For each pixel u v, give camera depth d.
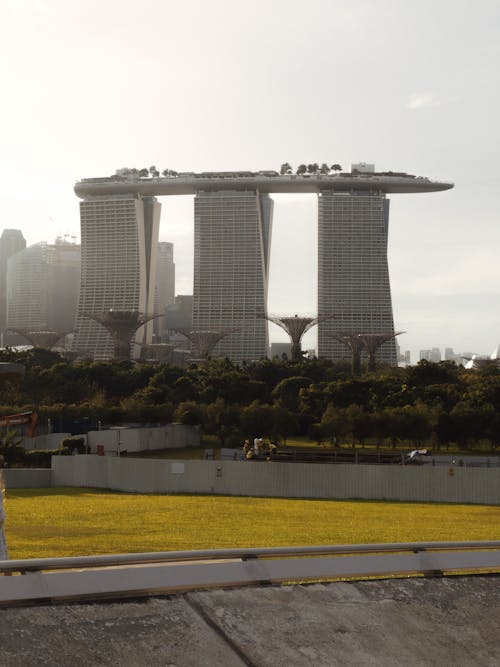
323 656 6.89
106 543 21.92
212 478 44.81
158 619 6.91
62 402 119.00
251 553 7.83
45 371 126.56
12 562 6.72
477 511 34.72
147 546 21.39
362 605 7.86
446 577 8.87
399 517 31.31
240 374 122.94
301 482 43.28
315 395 104.50
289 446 88.19
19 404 110.19
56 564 6.88
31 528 25.66
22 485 48.81
